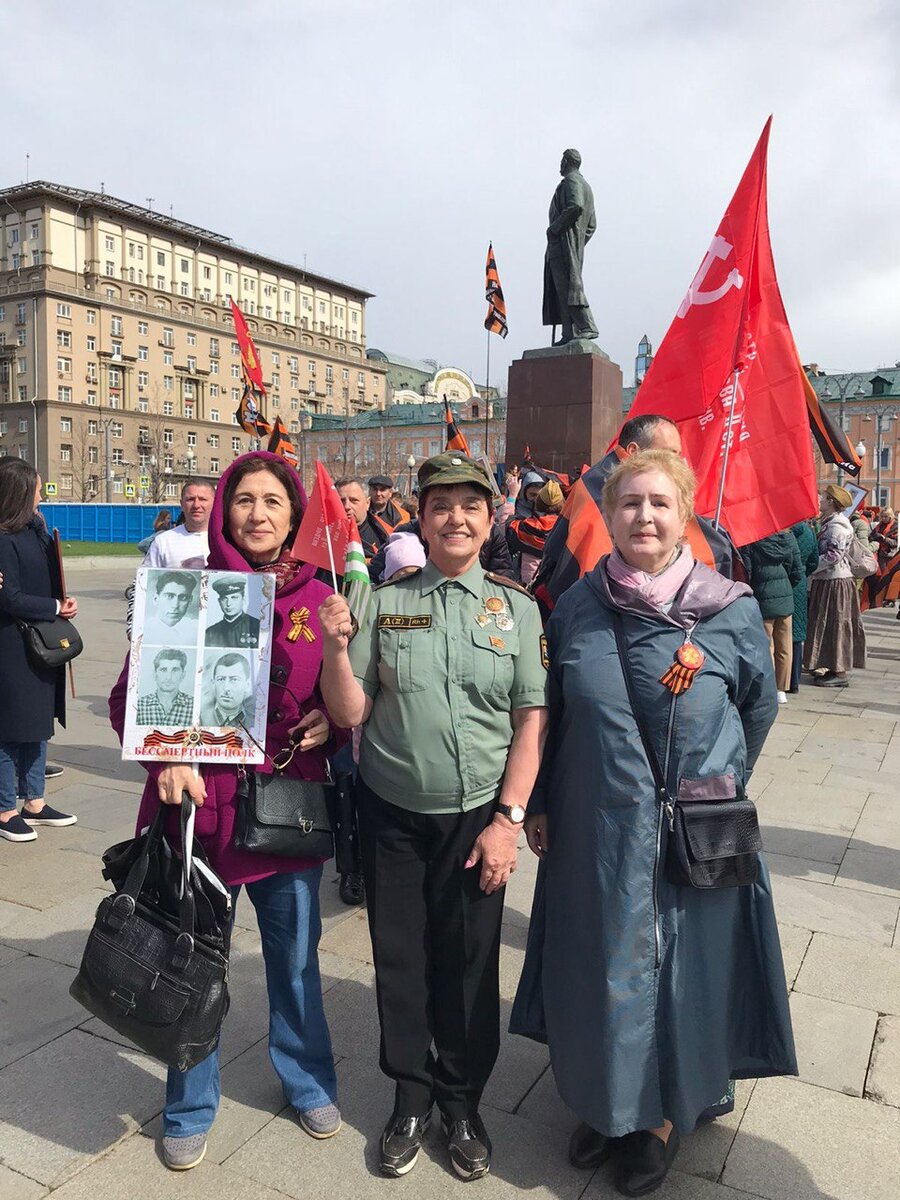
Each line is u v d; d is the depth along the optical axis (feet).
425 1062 8.01
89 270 238.27
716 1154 7.93
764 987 7.61
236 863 7.55
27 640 14.40
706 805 7.14
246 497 7.93
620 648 7.32
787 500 13.14
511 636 7.63
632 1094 7.06
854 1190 7.54
